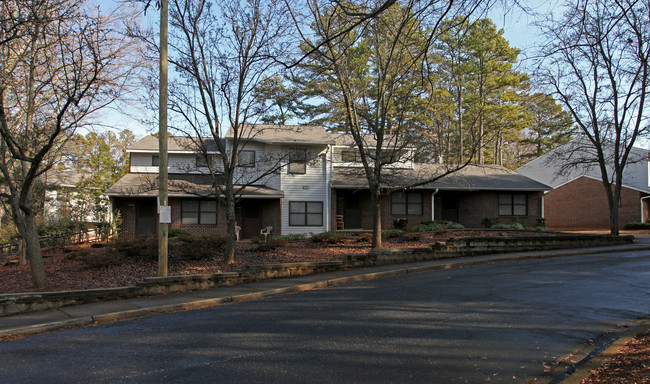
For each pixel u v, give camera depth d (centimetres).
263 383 512
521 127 3803
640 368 507
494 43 3167
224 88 1377
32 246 1124
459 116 3497
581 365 568
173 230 2297
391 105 1661
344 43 1311
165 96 1159
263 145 2572
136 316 937
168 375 545
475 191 2902
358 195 2775
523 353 616
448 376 530
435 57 1831
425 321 791
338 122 2055
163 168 1155
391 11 1262
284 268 1363
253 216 2581
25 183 1088
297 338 698
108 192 2267
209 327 790
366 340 679
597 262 1592
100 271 1327
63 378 545
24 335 805
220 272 1292
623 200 3509
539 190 2875
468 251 1855
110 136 4400
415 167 2961
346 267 1509
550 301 945
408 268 1494
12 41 1171
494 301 951
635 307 888
